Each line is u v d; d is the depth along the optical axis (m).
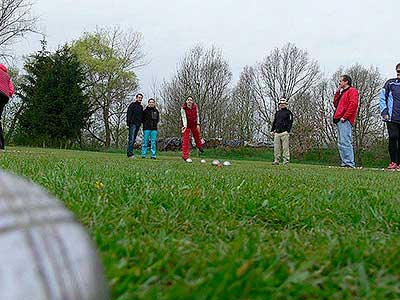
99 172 5.39
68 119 38.34
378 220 2.94
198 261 1.68
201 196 3.46
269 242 2.18
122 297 1.31
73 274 0.92
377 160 33.31
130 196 3.23
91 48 45.56
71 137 38.97
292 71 43.19
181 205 3.03
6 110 40.00
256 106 42.69
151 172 6.04
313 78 42.25
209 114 42.06
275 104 43.09
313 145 33.88
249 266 1.53
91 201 2.90
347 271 1.73
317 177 6.95
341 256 1.90
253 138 41.53
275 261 1.70
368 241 2.19
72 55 40.06
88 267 0.96
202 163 12.32
